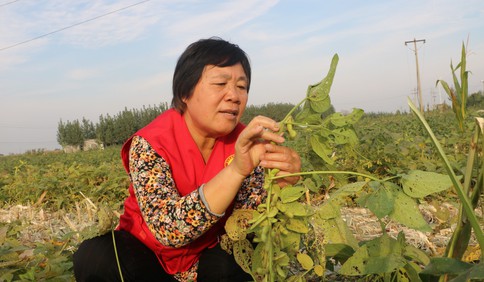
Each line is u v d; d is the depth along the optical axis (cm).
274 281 157
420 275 163
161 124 229
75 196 732
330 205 164
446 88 136
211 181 186
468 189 136
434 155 713
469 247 241
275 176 164
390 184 152
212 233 238
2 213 723
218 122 216
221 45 213
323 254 167
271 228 158
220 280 232
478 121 131
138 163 217
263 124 168
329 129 173
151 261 234
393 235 376
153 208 203
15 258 259
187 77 215
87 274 229
